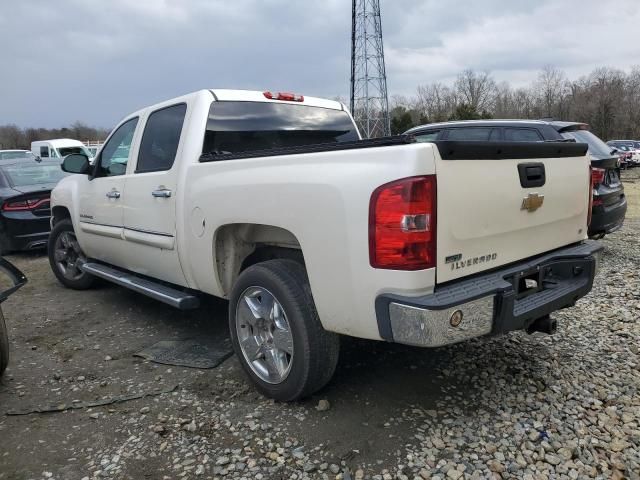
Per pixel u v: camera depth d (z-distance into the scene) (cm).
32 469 269
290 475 256
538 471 253
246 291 330
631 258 679
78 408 329
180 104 408
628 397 319
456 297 249
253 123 417
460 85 7831
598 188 633
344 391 333
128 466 268
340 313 276
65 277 606
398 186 243
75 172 505
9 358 412
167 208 392
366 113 4178
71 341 446
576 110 6788
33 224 798
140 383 360
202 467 265
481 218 270
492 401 317
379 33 4128
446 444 276
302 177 284
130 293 588
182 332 456
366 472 255
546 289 321
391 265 248
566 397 321
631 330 423
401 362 373
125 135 483
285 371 313
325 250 274
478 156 265
